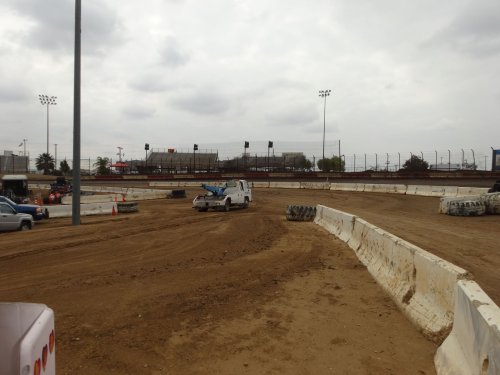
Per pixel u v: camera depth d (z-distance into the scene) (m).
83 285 8.26
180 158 93.00
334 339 5.55
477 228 16.14
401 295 6.71
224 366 4.79
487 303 3.77
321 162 75.25
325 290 7.89
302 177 65.94
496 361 3.15
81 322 6.17
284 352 5.17
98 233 16.05
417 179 54.81
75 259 10.98
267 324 6.12
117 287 8.11
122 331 5.82
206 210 27.94
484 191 29.98
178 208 30.55
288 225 18.33
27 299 7.36
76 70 19.34
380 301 7.14
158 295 7.56
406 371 4.64
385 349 5.21
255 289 7.99
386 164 63.12
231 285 8.28
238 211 27.64
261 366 4.79
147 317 6.40
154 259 10.95
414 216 21.38
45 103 85.81
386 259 8.19
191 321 6.23
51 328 2.65
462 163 55.78
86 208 25.06
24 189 34.62
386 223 17.77
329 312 6.64
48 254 11.70
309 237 14.58
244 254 11.57
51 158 99.06
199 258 11.05
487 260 10.05
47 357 2.55
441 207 22.66
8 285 8.37
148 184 68.25
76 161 19.55
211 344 5.39
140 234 15.66
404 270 6.98
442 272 5.43
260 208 30.16
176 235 15.34
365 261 9.86
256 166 77.62
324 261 10.52
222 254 11.60
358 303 7.08
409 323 6.03
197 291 7.84
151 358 4.97
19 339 2.49
